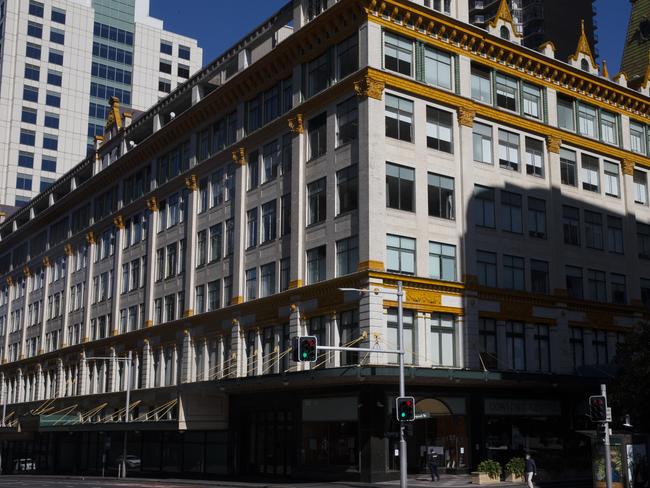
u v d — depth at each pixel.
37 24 132.50
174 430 54.78
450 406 44.31
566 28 112.12
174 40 148.38
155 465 59.84
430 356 43.88
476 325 46.09
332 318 44.44
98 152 79.25
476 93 49.84
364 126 44.00
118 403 66.38
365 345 41.47
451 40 48.66
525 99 52.81
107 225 74.69
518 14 112.31
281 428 48.34
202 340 57.09
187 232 60.66
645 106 60.34
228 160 56.72
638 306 56.28
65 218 85.00
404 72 46.19
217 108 58.41
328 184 46.28
